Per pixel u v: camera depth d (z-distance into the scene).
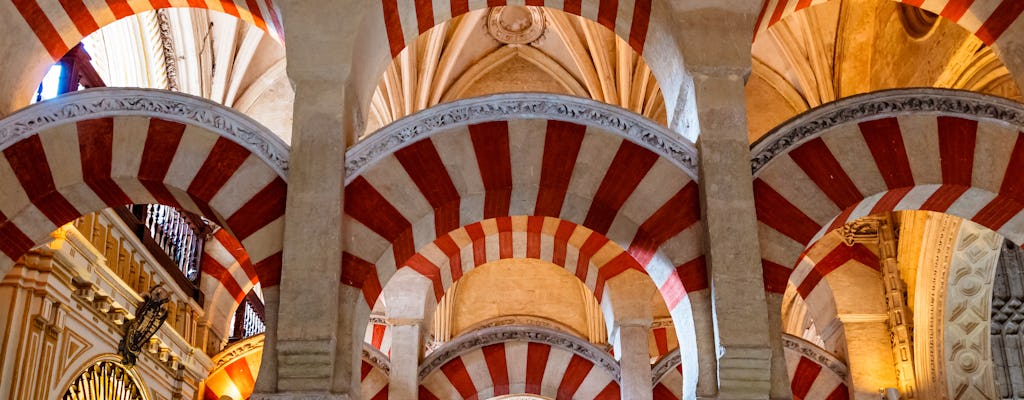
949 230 12.09
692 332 7.11
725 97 7.54
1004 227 7.79
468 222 7.79
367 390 11.63
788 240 7.33
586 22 17.80
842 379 12.95
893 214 13.53
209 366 13.71
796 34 15.57
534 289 20.41
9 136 7.18
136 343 11.04
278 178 7.32
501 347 11.56
